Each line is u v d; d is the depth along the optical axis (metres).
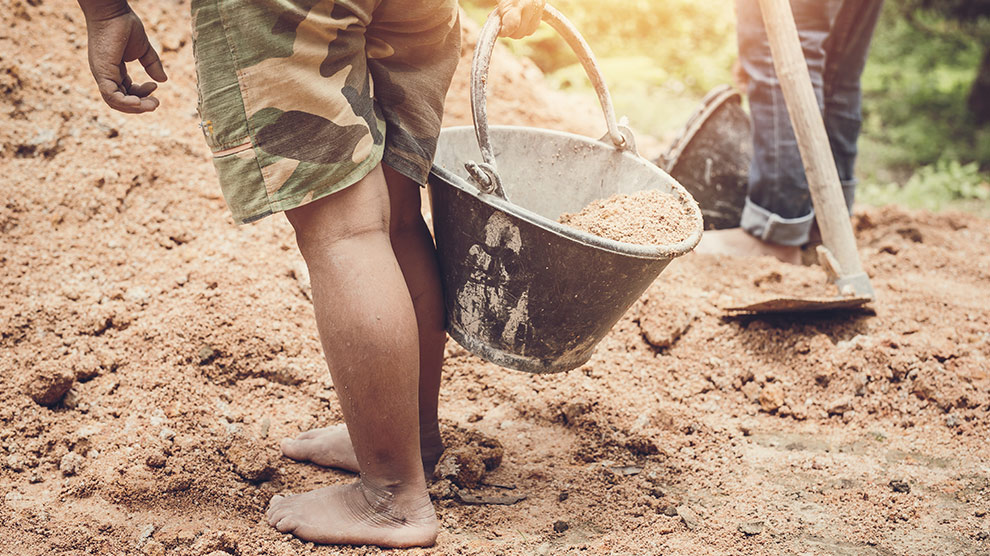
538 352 1.91
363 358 1.73
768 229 3.45
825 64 3.39
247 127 1.64
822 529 2.03
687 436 2.47
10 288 2.61
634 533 2.00
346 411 1.82
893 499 2.14
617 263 1.77
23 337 2.46
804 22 3.18
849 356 2.70
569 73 6.29
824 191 2.97
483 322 1.92
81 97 3.23
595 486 2.20
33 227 2.81
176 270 2.76
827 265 2.99
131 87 1.85
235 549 1.90
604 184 2.15
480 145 1.78
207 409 2.36
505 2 1.84
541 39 6.50
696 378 2.72
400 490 1.89
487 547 1.90
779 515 2.08
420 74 1.87
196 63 1.66
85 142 3.11
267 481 2.18
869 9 3.27
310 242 1.75
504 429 2.46
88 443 2.19
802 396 2.66
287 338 2.59
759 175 3.43
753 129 3.42
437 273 2.03
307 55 1.62
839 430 2.55
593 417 2.46
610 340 2.79
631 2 7.50
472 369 2.66
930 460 2.38
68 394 2.32
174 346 2.48
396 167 1.82
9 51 3.20
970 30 10.64
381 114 1.83
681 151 3.49
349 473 2.22
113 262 2.78
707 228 3.62
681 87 7.48
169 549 1.88
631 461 2.33
